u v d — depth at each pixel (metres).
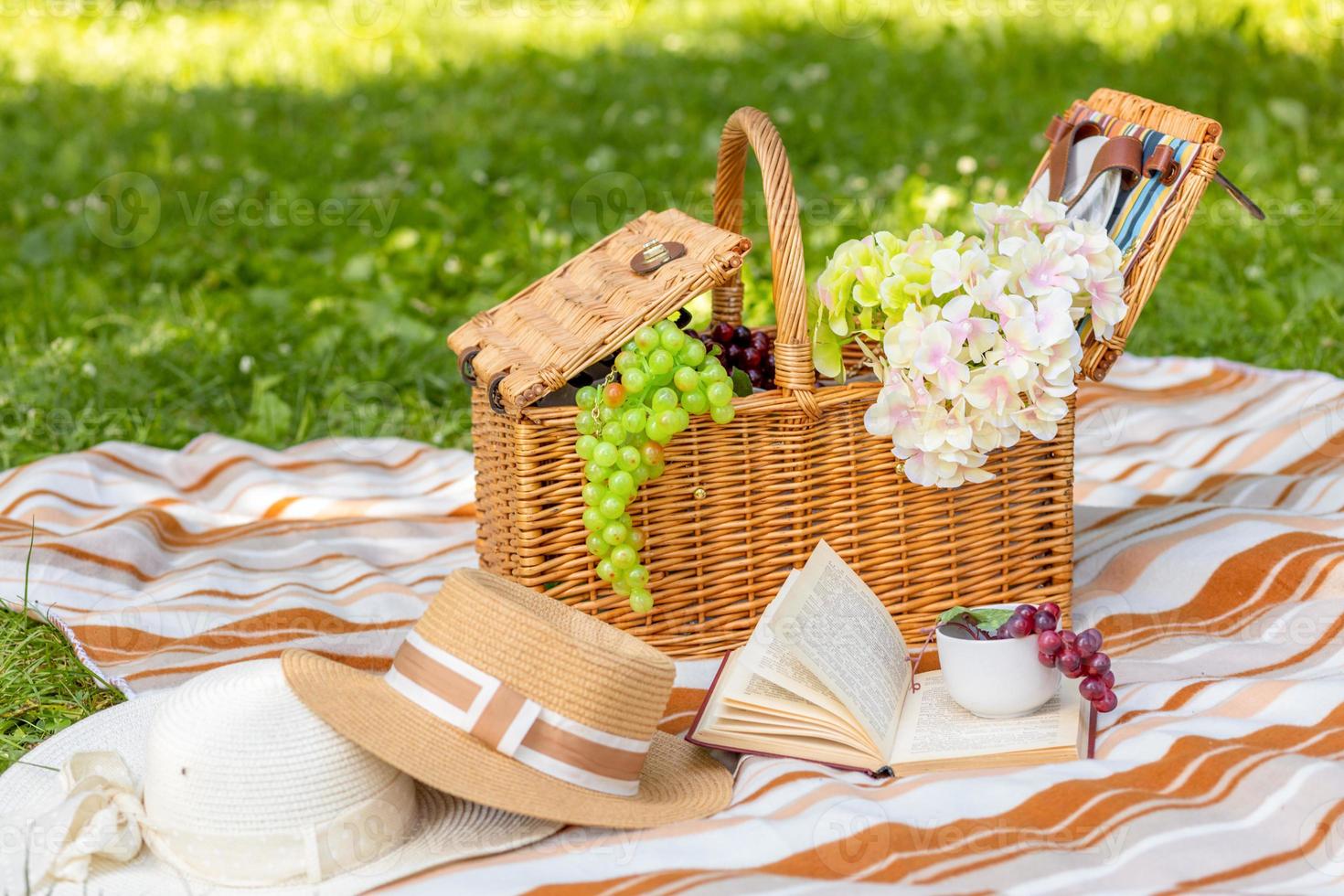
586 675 1.85
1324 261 4.75
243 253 5.66
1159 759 2.02
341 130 7.69
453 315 4.97
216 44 10.33
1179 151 2.52
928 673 2.38
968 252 2.34
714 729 2.15
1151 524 3.00
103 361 4.44
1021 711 2.15
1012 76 7.84
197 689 1.82
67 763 1.89
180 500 3.58
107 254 5.75
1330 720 2.13
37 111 8.24
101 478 3.62
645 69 8.59
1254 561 2.71
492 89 8.39
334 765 1.76
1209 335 4.52
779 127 6.99
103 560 3.03
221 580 2.98
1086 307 2.44
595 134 7.16
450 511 3.55
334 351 4.48
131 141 7.54
